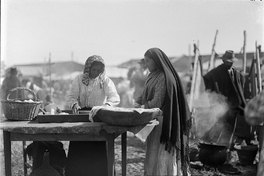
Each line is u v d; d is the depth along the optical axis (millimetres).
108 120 3307
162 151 3807
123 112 3213
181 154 3867
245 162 5500
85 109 4121
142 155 6152
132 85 13086
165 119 3725
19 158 5543
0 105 3844
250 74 6656
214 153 5066
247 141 6270
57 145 4004
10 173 3439
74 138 3416
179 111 3852
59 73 17844
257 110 2980
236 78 5895
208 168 5113
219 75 5926
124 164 3912
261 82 6418
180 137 3859
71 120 3588
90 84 4156
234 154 6301
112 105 4059
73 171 3789
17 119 3717
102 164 3789
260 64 6676
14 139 3443
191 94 7309
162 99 3779
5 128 3299
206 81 6105
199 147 5309
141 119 3283
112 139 3385
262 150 4363
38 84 15523
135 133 3350
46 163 3648
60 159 3980
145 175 3918
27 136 3430
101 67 4137
